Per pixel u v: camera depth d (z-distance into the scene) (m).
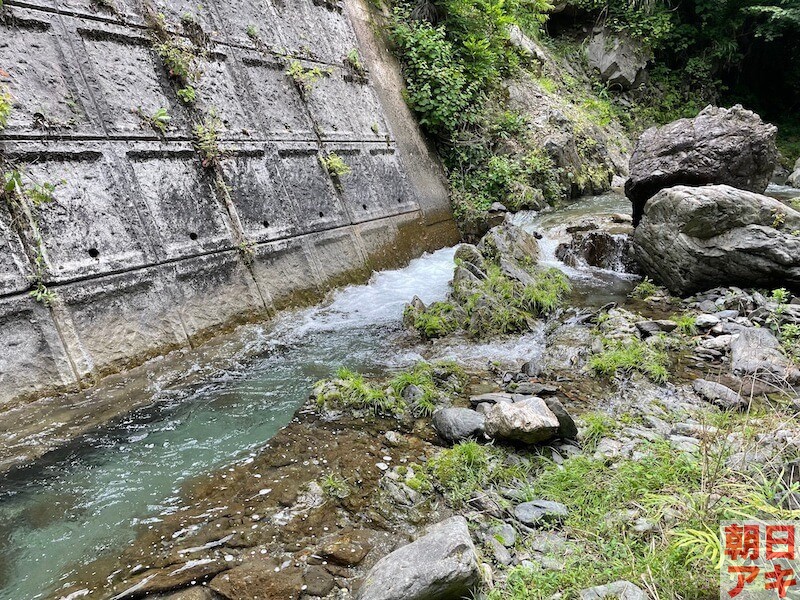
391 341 5.26
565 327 5.42
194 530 2.70
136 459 3.32
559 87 14.92
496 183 10.41
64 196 3.99
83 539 2.65
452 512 2.86
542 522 2.69
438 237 9.04
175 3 5.35
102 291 4.06
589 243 7.78
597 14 17.02
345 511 2.85
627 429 3.53
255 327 5.20
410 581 2.12
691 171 6.66
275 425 3.71
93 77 4.43
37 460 3.26
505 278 6.26
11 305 3.53
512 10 13.41
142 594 2.30
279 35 6.73
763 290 5.80
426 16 10.67
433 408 3.88
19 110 3.85
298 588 2.33
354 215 7.13
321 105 7.12
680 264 6.01
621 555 2.32
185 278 4.72
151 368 4.23
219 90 5.59
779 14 15.91
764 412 3.48
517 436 3.26
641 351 4.52
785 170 15.75
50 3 4.23
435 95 9.67
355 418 3.80
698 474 2.71
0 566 2.49
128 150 4.53
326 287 6.23
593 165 12.62
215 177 5.26
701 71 17.75
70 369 3.74
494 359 4.83
